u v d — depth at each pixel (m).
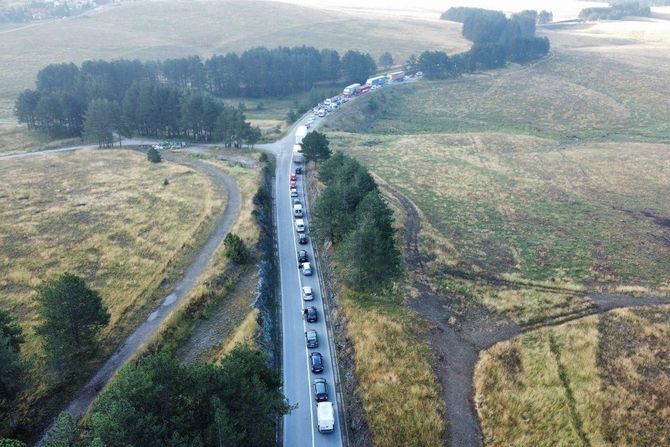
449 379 42.28
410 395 39.59
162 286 56.16
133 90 139.62
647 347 46.03
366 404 38.75
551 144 135.12
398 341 45.94
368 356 43.69
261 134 134.88
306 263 61.31
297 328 50.28
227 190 88.94
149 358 29.97
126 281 57.81
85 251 66.25
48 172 105.12
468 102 191.50
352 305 51.38
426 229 75.50
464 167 112.44
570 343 46.44
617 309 52.84
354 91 181.88
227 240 59.47
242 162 108.00
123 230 73.00
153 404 28.00
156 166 108.44
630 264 65.62
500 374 42.16
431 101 192.12
